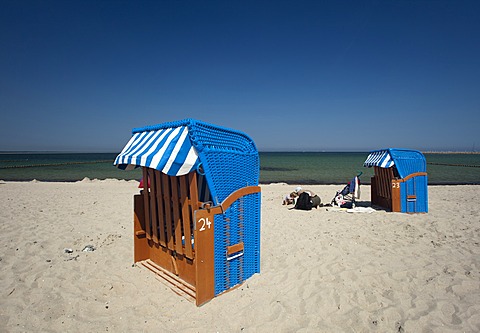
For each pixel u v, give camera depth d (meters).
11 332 3.30
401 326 3.31
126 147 4.89
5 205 10.31
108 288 4.25
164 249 4.70
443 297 3.90
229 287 4.18
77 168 37.28
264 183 21.67
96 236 6.79
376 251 5.70
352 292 4.07
